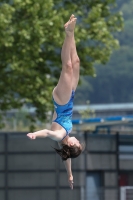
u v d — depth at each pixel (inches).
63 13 2207.2
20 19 2170.3
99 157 2177.7
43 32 2111.2
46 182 2130.9
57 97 979.9
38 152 2142.0
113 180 2186.3
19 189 2129.7
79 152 989.8
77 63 995.9
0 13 2065.7
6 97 2246.6
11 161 2139.5
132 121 2234.3
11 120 2406.5
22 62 2128.4
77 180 2134.6
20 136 2153.1
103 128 2532.0
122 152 2223.2
